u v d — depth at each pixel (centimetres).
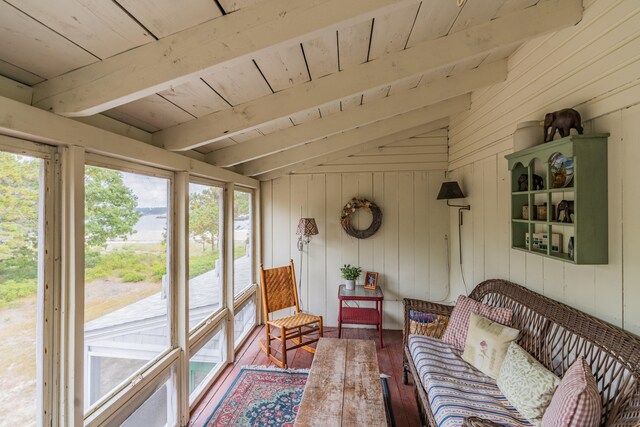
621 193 146
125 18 105
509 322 223
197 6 111
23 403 119
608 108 153
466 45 182
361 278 411
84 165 138
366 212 408
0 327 111
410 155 405
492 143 281
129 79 123
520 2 169
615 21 149
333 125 272
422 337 259
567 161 170
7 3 87
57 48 110
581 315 166
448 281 400
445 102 329
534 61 215
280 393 259
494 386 194
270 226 428
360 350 240
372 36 163
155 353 203
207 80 159
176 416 216
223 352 310
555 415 134
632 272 142
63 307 132
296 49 154
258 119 196
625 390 131
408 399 254
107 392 161
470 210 333
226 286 318
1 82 114
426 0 144
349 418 160
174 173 228
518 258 240
